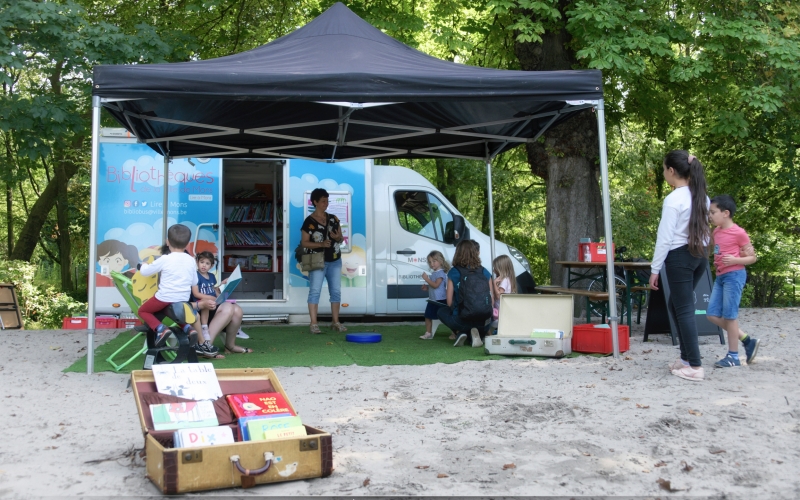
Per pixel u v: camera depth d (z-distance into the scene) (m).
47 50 10.73
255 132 8.43
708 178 16.47
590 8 10.74
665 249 6.21
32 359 7.63
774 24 11.62
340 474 3.83
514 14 11.70
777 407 5.15
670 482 3.66
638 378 6.30
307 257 9.70
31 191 26.69
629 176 20.77
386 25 12.34
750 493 3.56
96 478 3.73
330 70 6.73
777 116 13.12
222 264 10.52
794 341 8.38
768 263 20.25
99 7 13.33
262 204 12.05
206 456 3.50
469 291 8.21
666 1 11.82
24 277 18.08
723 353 7.56
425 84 6.61
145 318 6.30
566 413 5.11
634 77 11.65
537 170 12.62
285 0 13.80
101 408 5.34
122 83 6.41
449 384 6.16
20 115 11.08
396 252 11.07
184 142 9.52
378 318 12.01
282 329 10.20
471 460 4.07
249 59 7.41
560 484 3.68
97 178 6.72
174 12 13.43
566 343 7.58
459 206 23.50
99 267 10.35
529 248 24.61
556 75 6.91
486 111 8.39
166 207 9.94
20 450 4.24
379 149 10.10
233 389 4.18
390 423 4.89
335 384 6.18
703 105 13.18
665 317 8.66
